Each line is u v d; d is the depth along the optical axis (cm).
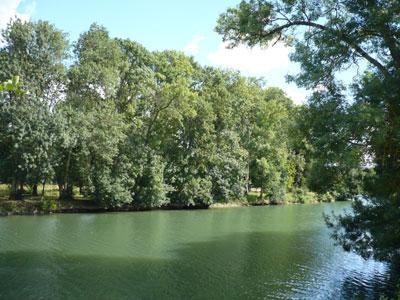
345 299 1892
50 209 4562
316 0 1755
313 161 1923
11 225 3634
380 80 1564
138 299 1831
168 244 3019
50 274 2164
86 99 4909
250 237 3384
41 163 4294
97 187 4809
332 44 1603
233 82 6391
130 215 4662
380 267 2452
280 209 5762
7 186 5525
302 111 1769
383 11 1495
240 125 6762
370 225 2127
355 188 2134
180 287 2017
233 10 2028
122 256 2608
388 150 1600
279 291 1992
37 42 4519
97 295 1862
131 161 5084
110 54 5172
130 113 5484
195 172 5656
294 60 1703
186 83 5519
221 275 2238
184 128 5750
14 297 1802
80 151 4700
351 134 1471
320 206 6347
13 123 4188
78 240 3067
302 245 3066
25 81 4294
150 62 5747
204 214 4953
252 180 6812
